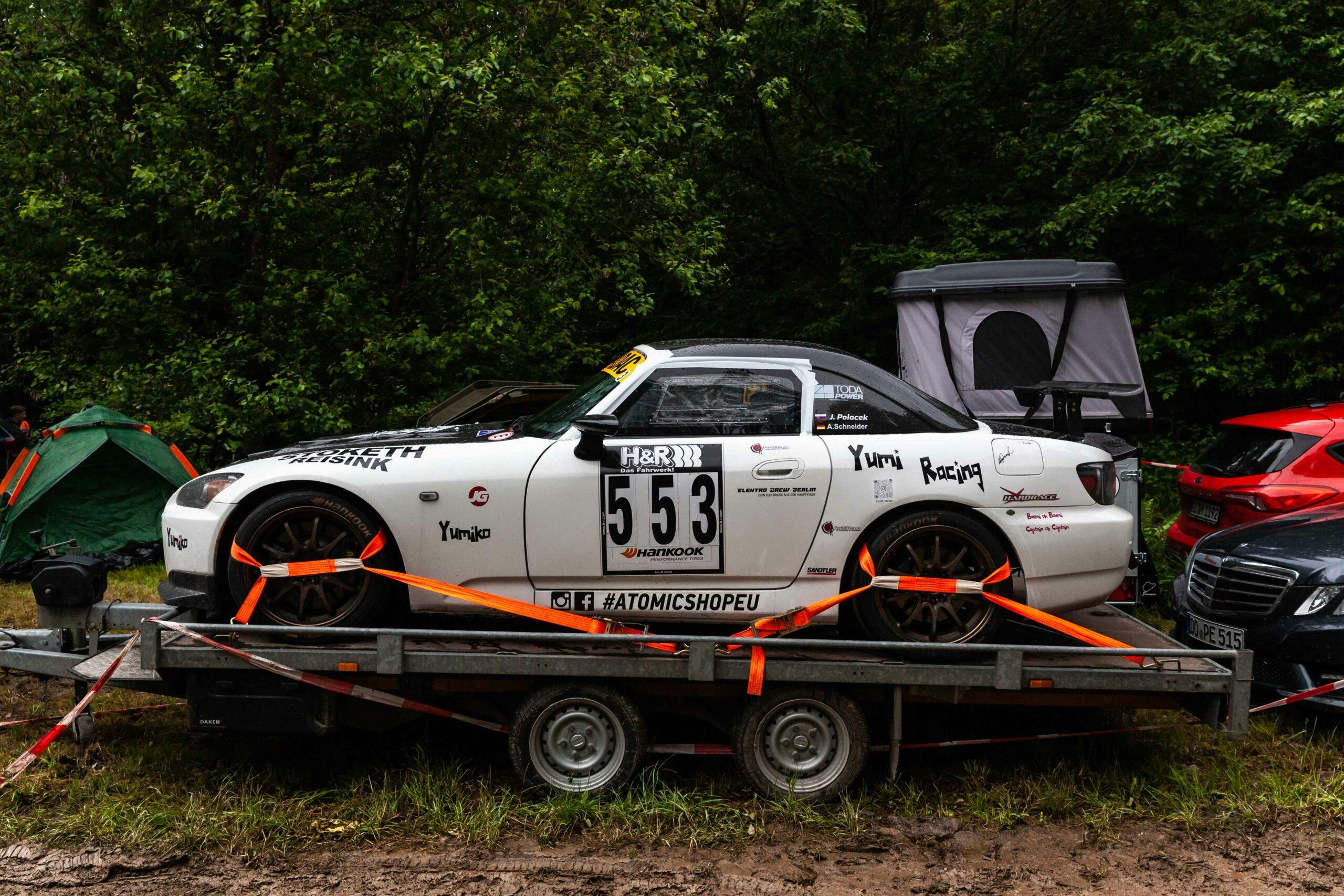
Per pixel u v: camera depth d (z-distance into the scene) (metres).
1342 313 13.32
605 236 12.22
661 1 12.03
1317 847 4.12
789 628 4.44
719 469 4.48
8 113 11.15
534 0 11.02
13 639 5.42
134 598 8.27
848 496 4.48
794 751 4.43
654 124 11.60
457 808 4.25
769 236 17.08
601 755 4.41
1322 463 7.11
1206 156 12.45
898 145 16.19
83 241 10.37
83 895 3.62
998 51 15.92
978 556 4.52
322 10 9.89
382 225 11.60
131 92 11.01
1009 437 4.67
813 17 14.58
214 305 11.35
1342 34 13.03
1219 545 5.97
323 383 11.06
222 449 11.98
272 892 3.68
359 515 4.45
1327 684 5.11
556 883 3.76
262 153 10.77
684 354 4.73
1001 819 4.29
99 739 5.09
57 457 9.70
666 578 4.50
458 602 4.52
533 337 11.75
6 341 13.80
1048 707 5.46
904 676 4.29
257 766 4.76
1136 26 14.52
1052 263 8.45
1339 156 13.72
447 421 8.76
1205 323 13.99
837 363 4.73
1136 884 3.80
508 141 11.25
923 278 8.58
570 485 4.47
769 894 3.70
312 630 4.25
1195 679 4.32
